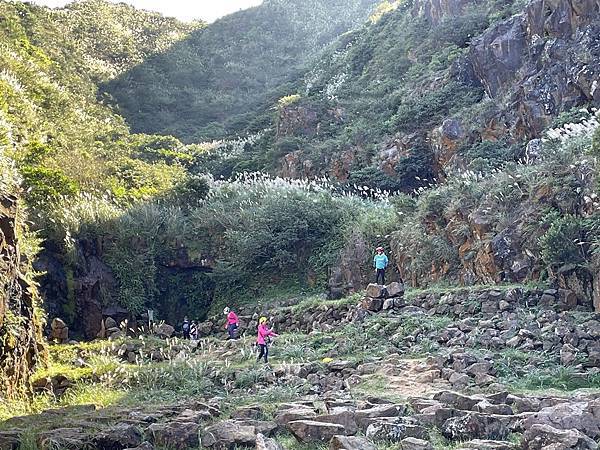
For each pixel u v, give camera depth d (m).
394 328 14.51
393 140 33.03
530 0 29.86
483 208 18.95
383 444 6.88
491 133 27.48
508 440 6.94
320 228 26.00
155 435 7.16
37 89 39.06
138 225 25.64
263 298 24.84
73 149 32.84
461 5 41.62
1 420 8.54
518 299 14.92
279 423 7.86
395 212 24.00
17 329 11.62
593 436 6.77
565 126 18.67
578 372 10.62
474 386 10.12
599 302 14.12
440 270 19.95
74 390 11.96
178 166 41.75
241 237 25.66
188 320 23.73
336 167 34.69
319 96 45.84
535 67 26.97
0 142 22.55
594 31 24.48
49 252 22.95
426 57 39.91
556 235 15.06
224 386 11.95
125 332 21.69
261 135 47.50
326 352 14.04
